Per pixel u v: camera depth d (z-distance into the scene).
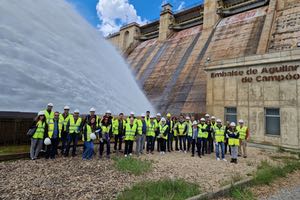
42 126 10.42
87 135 10.95
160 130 14.19
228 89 20.34
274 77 17.31
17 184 7.04
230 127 12.54
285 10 31.77
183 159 12.52
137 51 58.34
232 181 8.06
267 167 10.16
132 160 10.56
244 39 32.75
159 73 41.97
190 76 34.81
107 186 7.19
